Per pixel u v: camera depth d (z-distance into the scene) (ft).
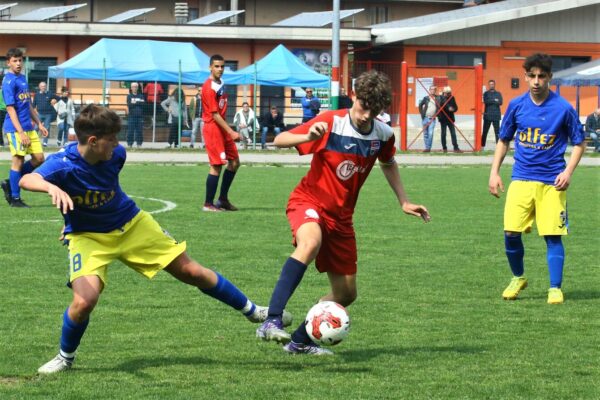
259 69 188.96
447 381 33.76
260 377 34.17
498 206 96.63
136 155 164.76
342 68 246.47
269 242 69.36
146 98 189.98
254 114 188.55
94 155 33.47
